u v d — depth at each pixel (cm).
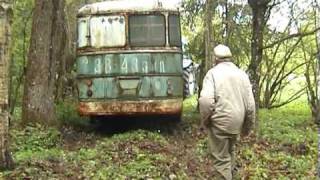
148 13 1457
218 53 815
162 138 1320
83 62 1477
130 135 1310
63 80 1925
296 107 2409
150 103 1443
